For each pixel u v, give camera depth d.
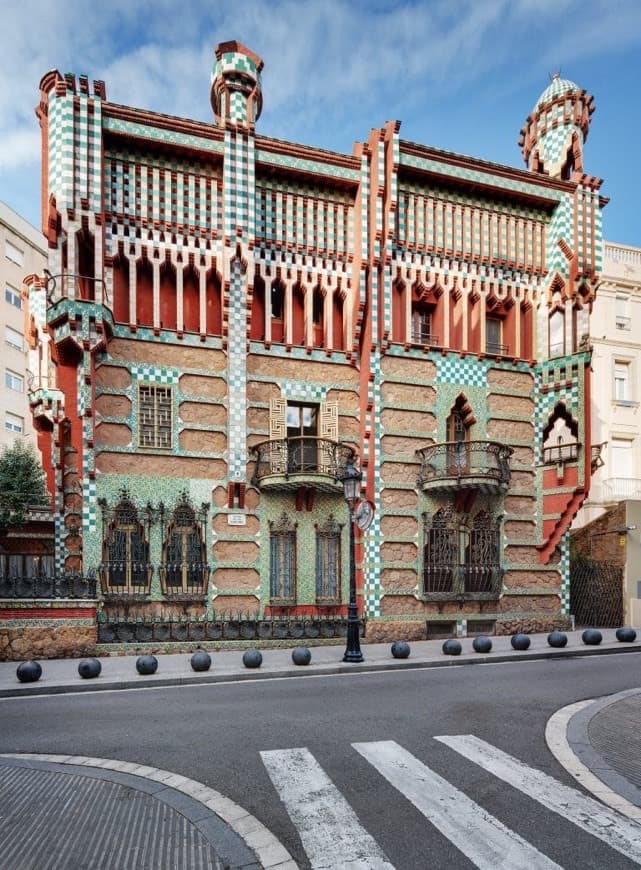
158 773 7.34
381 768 7.54
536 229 22.91
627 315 33.41
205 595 18.19
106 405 18.03
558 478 21.55
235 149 19.19
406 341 20.66
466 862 5.23
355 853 5.38
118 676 13.38
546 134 23.80
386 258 20.48
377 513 19.94
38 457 32.91
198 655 14.18
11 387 47.59
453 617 20.45
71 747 8.44
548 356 22.41
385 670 14.88
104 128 18.00
